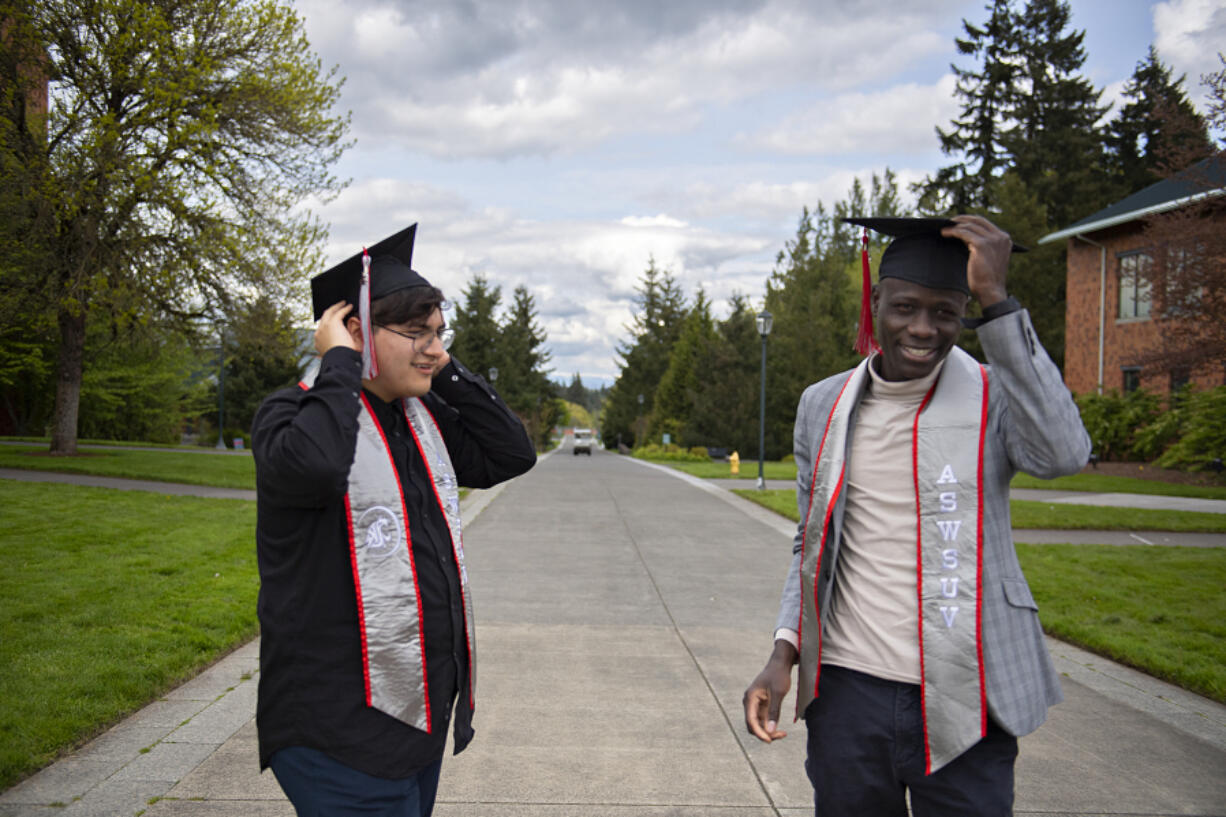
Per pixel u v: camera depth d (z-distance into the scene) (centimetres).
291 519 176
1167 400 2234
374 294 188
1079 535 1137
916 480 189
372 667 173
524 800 346
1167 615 660
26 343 2505
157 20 1605
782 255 6044
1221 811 347
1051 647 605
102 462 1762
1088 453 173
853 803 194
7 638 509
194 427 6353
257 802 327
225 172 1761
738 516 1360
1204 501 1552
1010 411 174
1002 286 173
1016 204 3644
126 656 486
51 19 1622
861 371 205
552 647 580
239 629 561
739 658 557
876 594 196
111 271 1655
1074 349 2636
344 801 173
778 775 374
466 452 224
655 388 7719
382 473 181
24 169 1540
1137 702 486
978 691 178
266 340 1862
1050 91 4628
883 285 194
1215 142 1253
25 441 2789
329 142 1828
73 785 339
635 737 417
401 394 193
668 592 769
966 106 4784
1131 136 4697
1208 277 1294
